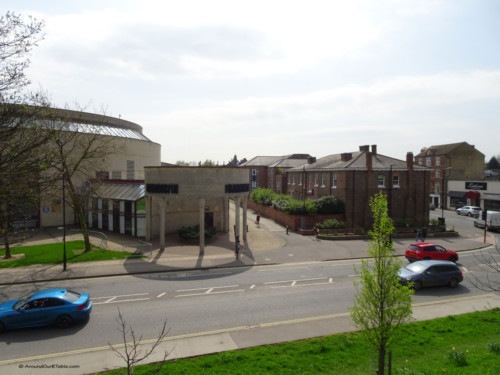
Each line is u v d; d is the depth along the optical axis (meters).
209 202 37.56
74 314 13.95
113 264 24.27
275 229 40.09
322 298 17.59
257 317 15.01
